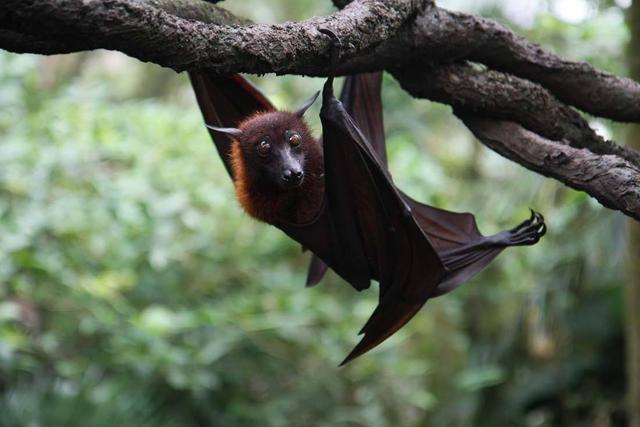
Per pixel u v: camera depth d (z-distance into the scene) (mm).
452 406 13328
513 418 12945
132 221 11031
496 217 12250
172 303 12148
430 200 11742
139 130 12141
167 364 10664
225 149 5398
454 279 4781
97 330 11094
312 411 12430
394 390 13070
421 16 4668
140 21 3314
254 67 3678
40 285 10844
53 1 3139
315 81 13602
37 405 9672
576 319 12812
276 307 11641
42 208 11031
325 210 4945
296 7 16078
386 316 4797
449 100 4988
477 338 13578
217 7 4500
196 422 11711
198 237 11969
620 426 12805
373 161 4426
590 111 5312
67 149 11242
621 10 10234
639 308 9227
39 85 14836
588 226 10945
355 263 4879
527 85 5031
